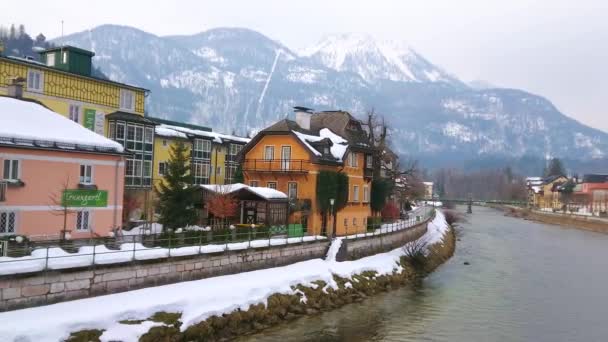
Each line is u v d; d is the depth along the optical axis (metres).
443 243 65.75
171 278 29.19
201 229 39.28
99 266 25.33
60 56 49.84
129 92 53.41
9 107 34.03
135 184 51.22
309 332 29.44
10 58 42.47
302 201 48.31
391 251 53.28
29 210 30.67
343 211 53.78
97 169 34.84
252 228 40.50
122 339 22.59
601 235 95.81
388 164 81.00
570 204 157.25
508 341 30.47
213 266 31.95
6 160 29.67
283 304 31.83
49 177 31.81
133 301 25.55
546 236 91.19
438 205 177.12
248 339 27.42
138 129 51.62
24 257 24.19
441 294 41.19
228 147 70.06
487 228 104.81
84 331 21.97
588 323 34.66
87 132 35.97
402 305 37.09
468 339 30.38
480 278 48.56
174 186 39.97
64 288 23.88
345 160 53.88
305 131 54.00
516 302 39.66
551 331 32.75
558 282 48.00
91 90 49.12
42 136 31.62
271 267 36.84
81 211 33.72
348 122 65.38
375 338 29.50
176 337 24.45
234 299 29.39
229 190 44.66
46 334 20.70
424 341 29.56
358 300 37.59
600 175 166.12
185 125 71.44
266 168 50.94
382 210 71.69
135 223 43.75
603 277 51.06
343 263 42.44
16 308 22.09
